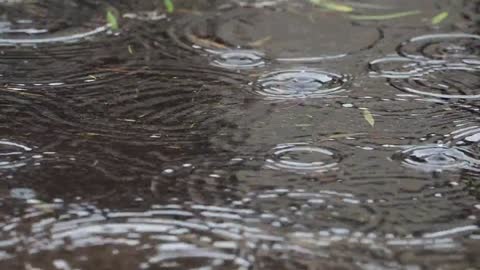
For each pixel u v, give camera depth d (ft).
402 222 5.09
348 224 5.08
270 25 6.23
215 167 5.31
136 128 5.50
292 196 5.19
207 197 5.19
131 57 5.96
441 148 5.40
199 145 5.41
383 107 5.63
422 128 5.50
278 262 4.96
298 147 5.40
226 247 5.01
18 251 4.99
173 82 5.78
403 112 5.60
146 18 6.29
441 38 6.13
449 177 5.26
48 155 5.35
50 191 5.20
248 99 5.67
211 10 6.38
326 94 5.71
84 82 5.77
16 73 5.82
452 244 5.02
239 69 5.88
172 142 5.42
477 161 5.33
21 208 5.14
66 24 6.21
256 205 5.16
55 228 5.07
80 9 6.36
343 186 5.23
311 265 4.95
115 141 5.43
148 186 5.23
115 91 5.72
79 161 5.33
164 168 5.30
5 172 5.27
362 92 5.72
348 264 4.96
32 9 6.33
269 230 5.07
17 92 5.69
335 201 5.17
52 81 5.77
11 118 5.54
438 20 6.25
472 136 5.46
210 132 5.48
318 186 5.23
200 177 5.26
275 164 5.32
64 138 5.44
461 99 5.68
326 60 5.95
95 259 4.97
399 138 5.45
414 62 5.94
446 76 5.84
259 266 4.95
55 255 4.98
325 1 6.46
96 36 6.12
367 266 4.95
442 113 5.59
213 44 6.07
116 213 5.13
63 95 5.68
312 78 5.82
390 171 5.29
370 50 6.03
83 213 5.12
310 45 6.07
